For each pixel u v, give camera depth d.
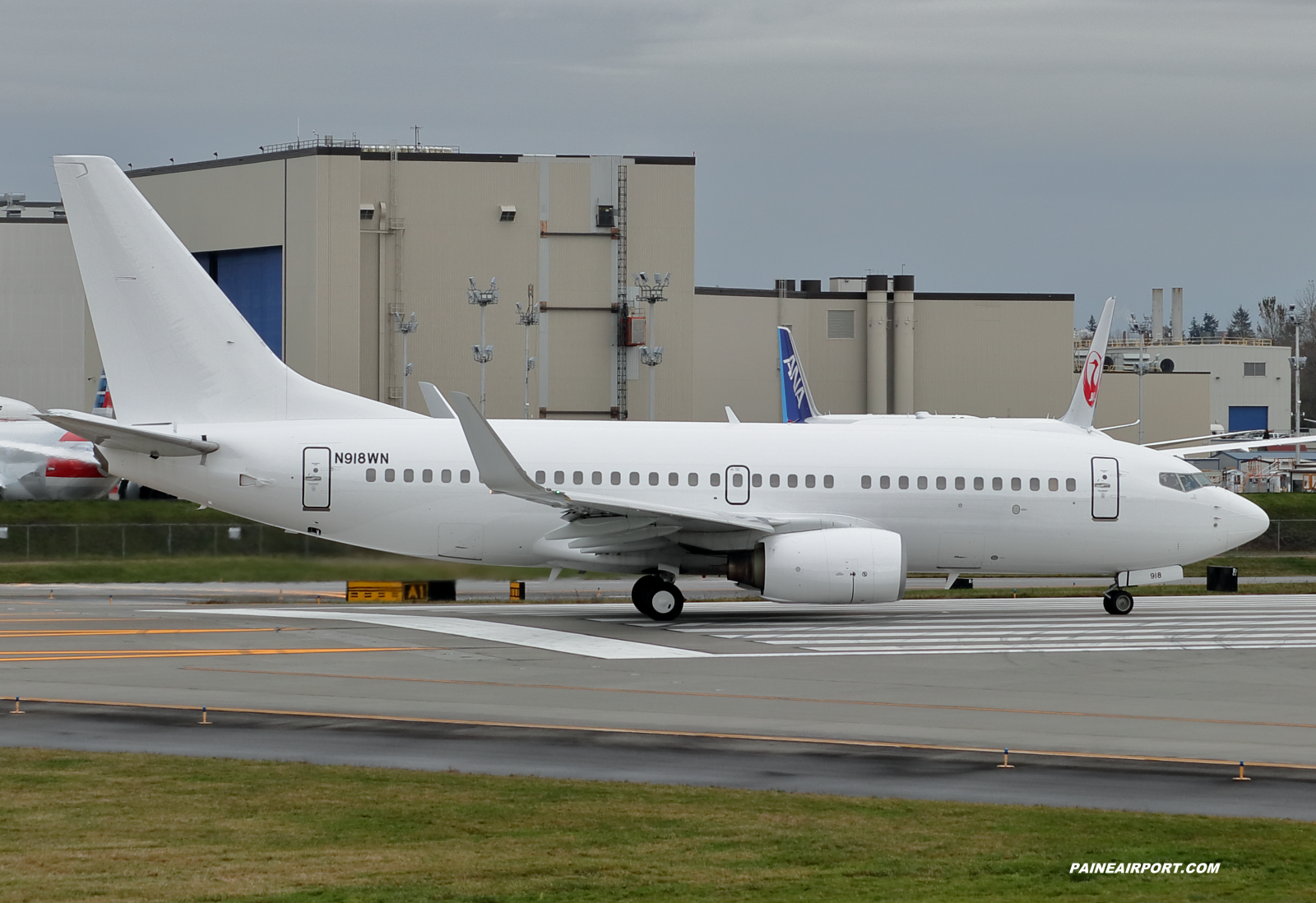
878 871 52.78
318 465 138.88
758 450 143.25
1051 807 63.94
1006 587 190.25
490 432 123.50
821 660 111.56
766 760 73.50
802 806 63.19
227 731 79.62
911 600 167.38
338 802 62.91
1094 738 80.81
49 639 118.44
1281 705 92.81
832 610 152.12
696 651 115.50
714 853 55.06
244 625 129.50
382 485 139.38
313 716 84.38
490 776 68.81
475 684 97.19
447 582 168.12
